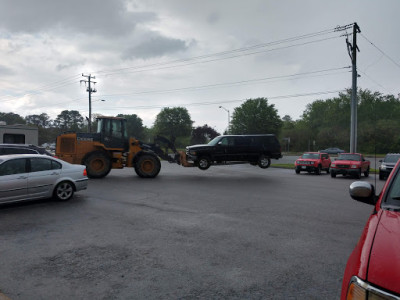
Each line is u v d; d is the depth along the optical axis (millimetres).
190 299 3689
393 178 2889
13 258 4980
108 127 16797
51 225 6953
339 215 8148
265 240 5930
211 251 5312
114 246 5566
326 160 23375
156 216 7887
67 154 16156
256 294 3807
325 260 4906
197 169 24141
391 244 2033
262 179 17312
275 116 81188
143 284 4078
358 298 1879
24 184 8773
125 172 19906
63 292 3867
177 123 96688
